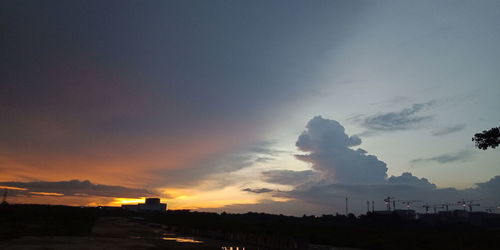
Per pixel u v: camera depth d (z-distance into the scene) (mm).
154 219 146500
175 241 56719
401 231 69750
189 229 80625
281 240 50719
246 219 146625
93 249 39406
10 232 51500
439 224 108062
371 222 117188
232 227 79750
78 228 67938
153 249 42969
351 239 56562
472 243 45438
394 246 48844
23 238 48938
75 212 87188
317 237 58594
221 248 47719
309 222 120000
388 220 115938
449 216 145750
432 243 47656
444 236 52406
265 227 80625
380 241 52688
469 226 98625
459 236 47688
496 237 48406
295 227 80562
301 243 47594
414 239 51781
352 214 139875
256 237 56219
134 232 76125
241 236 60406
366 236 59656
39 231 59656
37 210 82188
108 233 68250
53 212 82812
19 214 75812
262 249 48812
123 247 43219
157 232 81625
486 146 28766
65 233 60719
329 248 48156
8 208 79438
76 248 39469
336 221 130375
